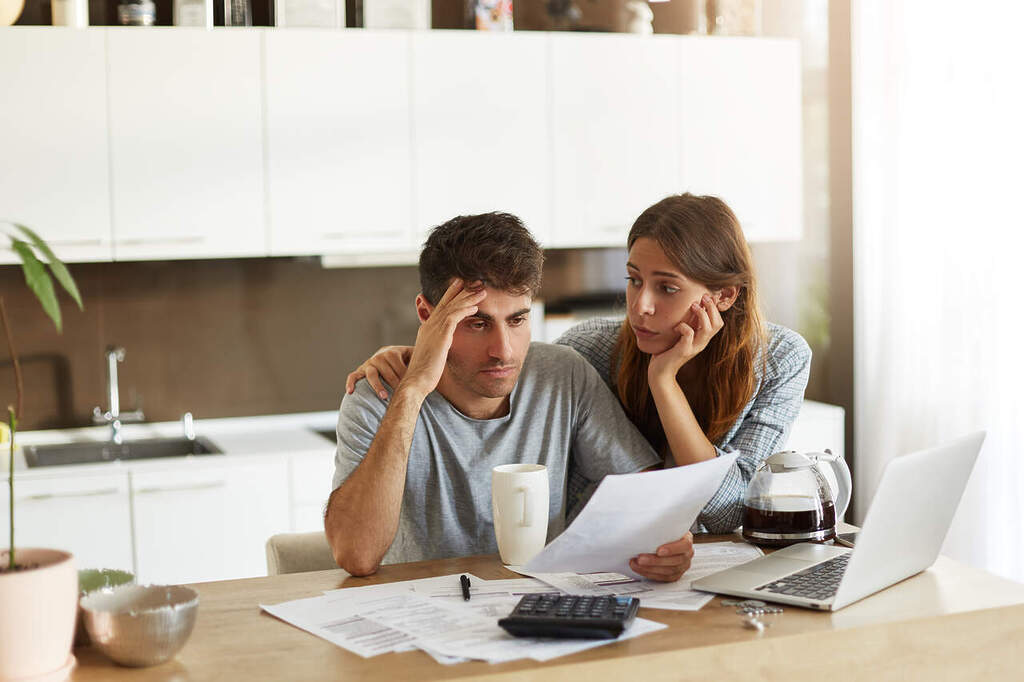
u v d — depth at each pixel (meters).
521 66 3.47
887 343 3.76
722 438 1.96
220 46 3.21
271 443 3.31
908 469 1.34
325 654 1.24
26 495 2.93
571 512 1.95
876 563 1.39
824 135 4.00
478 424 1.81
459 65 3.42
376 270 3.77
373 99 3.35
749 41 3.69
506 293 1.65
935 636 1.33
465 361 1.69
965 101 3.36
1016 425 3.23
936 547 1.53
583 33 3.53
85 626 1.23
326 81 3.31
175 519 3.06
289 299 3.68
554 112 3.51
